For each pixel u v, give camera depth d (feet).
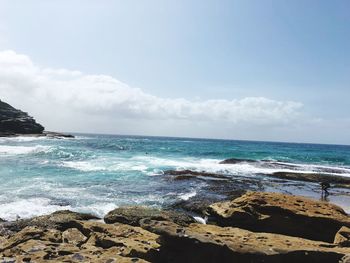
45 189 70.13
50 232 37.88
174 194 69.97
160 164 126.31
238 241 32.63
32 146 184.75
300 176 106.01
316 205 47.47
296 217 43.62
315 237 42.57
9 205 55.62
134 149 210.59
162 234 31.96
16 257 29.50
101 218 49.49
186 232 31.94
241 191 74.79
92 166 111.14
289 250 30.30
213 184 83.92
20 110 368.27
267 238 34.94
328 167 149.89
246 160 146.00
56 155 139.85
